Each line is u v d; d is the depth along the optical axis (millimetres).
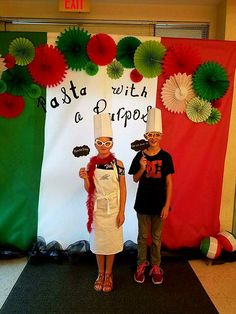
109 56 2176
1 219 2334
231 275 2148
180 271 2184
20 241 2355
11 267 2184
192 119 2303
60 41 2129
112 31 2773
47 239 2381
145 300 1842
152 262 2061
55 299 1833
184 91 2244
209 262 2289
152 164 1953
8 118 2229
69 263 2246
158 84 2260
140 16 2752
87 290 1928
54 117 2252
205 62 2240
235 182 2479
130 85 2250
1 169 2281
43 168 2307
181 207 2412
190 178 2385
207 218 2453
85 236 2389
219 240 2355
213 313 1739
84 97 2244
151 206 1953
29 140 2270
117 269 2189
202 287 1989
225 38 2492
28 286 1957
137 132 2307
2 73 2152
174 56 2211
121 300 1836
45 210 2354
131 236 2404
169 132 2314
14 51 2127
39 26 2762
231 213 2512
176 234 2434
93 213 1938
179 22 2771
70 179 2322
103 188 1903
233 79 2297
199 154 2363
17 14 2734
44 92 2215
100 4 2729
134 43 2176
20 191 2318
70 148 2289
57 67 2158
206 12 2744
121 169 1941
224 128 2352
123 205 1937
